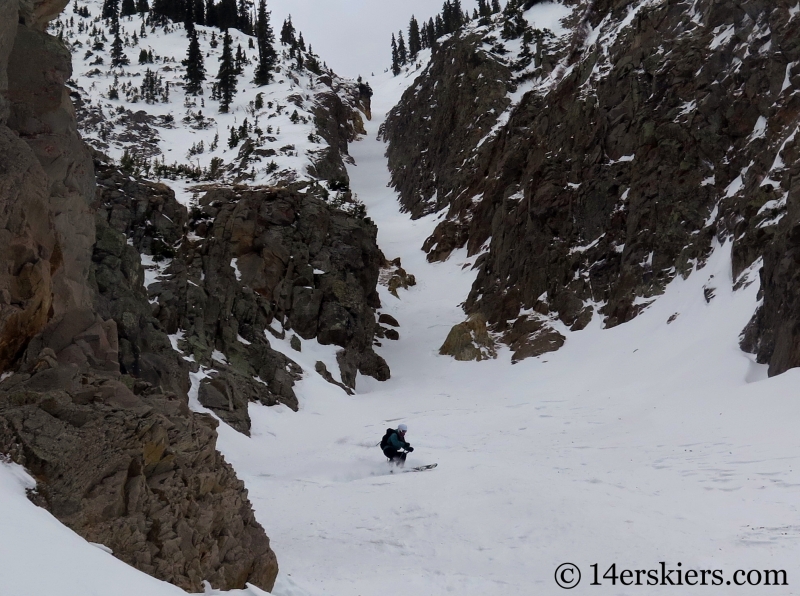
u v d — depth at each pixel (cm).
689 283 2727
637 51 3597
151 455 613
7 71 1161
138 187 2591
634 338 2672
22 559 368
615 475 1230
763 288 2138
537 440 1694
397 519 1023
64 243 1145
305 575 797
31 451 530
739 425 1526
